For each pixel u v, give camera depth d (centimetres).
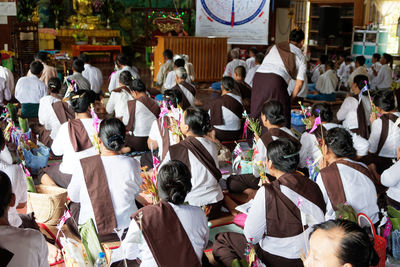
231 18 1215
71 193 299
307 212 239
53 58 1095
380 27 1280
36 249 191
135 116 499
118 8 1585
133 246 234
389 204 339
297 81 524
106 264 242
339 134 285
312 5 1407
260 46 1483
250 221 248
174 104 498
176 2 1625
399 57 1231
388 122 417
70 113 495
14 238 185
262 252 257
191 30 1619
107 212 293
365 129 505
